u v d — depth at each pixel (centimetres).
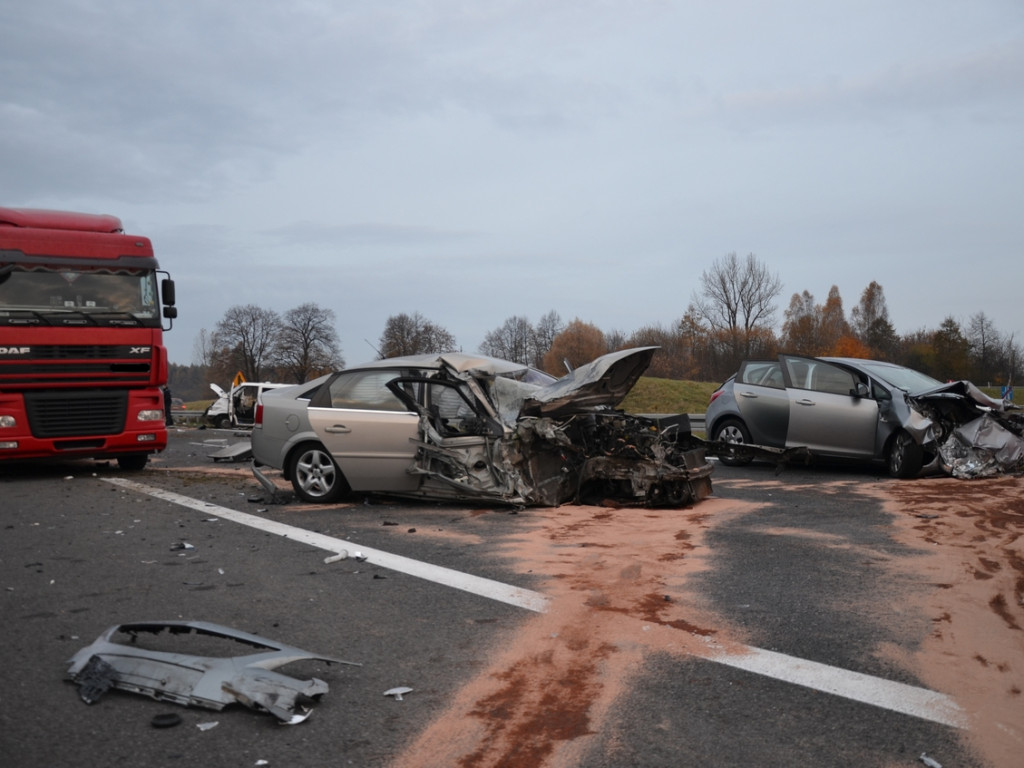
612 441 902
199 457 1534
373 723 350
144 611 504
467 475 852
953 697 376
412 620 487
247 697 355
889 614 495
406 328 8731
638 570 602
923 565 612
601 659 423
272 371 8444
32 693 376
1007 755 322
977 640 448
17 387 1103
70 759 315
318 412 896
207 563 629
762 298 6412
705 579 577
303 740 333
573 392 844
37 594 541
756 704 369
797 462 1255
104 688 372
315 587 559
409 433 860
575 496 898
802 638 453
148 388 1222
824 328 6738
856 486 1030
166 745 327
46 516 838
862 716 357
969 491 976
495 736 338
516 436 844
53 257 1140
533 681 395
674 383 4666
